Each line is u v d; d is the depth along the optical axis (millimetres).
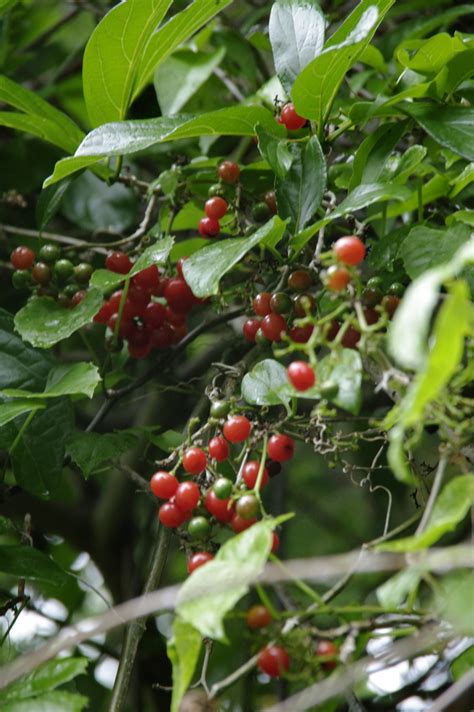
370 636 1896
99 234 3359
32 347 2533
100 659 3363
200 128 2346
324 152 2447
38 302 2496
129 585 3521
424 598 2270
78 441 2459
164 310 2678
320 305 2396
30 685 1963
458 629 1540
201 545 2055
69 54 4145
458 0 3416
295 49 2396
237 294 2619
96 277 2336
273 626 1768
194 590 1655
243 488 1992
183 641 1695
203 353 3268
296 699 1712
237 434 2008
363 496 4141
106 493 3611
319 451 2102
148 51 2516
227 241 2113
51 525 3598
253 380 2105
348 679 1715
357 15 2195
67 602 3711
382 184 2072
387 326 1980
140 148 2193
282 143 2314
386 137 2416
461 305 1302
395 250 2311
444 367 1360
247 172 2582
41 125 2643
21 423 2459
